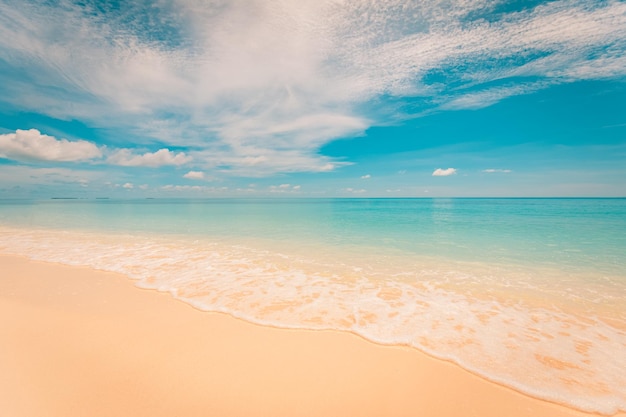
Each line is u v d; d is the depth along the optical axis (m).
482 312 5.74
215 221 25.12
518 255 10.99
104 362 3.94
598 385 3.55
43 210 43.91
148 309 5.80
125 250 11.88
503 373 3.79
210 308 5.86
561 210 44.28
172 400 3.24
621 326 5.15
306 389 3.46
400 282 7.68
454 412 3.14
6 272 8.55
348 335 4.77
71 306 5.93
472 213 37.25
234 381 3.59
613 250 11.87
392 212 40.34
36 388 3.38
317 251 11.72
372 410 3.15
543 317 5.52
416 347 4.41
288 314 5.58
